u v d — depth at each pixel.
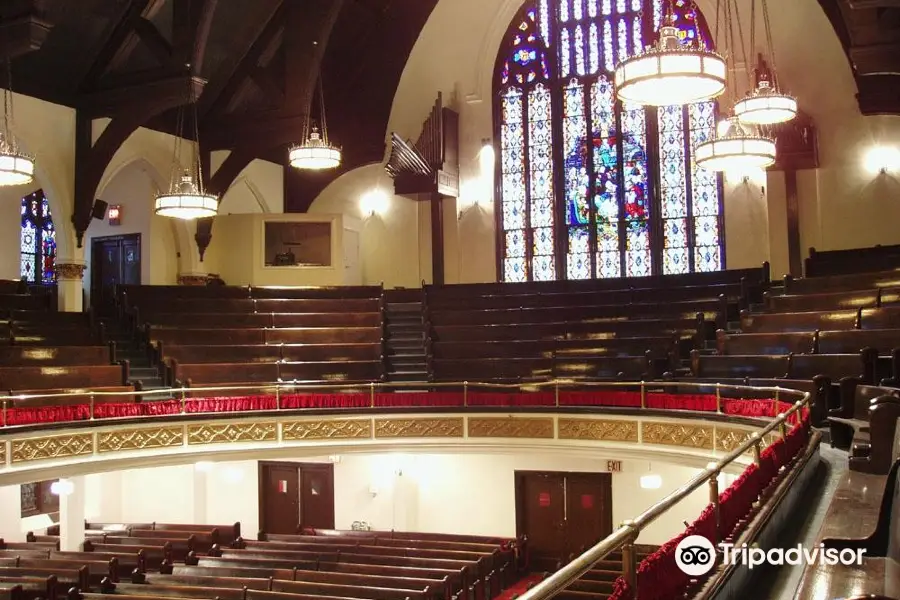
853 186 21.78
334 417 18.47
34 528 22.75
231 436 17.72
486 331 21.28
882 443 9.30
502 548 18.98
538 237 25.92
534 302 22.53
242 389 19.44
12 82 19.55
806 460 9.76
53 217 20.95
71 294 21.12
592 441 17.34
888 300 16.16
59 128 20.69
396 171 24.44
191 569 16.14
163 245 24.91
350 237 26.75
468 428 18.38
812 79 22.12
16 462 14.77
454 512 22.19
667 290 21.45
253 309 22.36
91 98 20.70
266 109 22.77
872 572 5.50
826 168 22.08
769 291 19.92
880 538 5.99
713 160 15.15
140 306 21.44
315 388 19.95
